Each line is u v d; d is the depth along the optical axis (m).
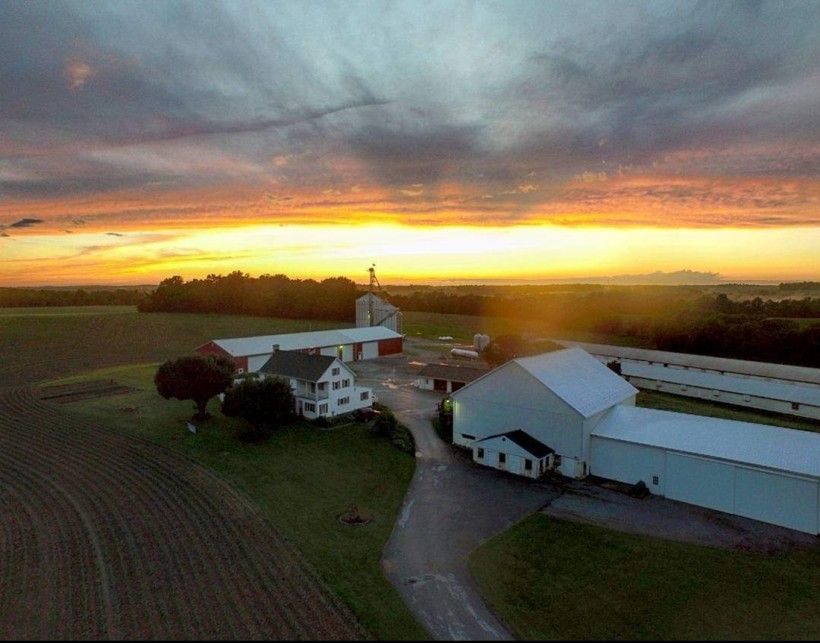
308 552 21.80
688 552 22.55
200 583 19.48
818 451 26.36
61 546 22.08
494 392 34.25
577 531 24.30
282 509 25.67
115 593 18.84
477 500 27.64
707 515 26.16
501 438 31.91
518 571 21.03
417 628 17.39
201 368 37.47
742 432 29.23
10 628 16.94
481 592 19.56
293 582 19.64
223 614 17.73
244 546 22.11
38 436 35.34
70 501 26.17
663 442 28.86
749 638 17.36
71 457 31.78
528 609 18.66
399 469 31.72
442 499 27.73
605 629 17.67
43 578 19.81
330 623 17.42
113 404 42.69
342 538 23.27
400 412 43.03
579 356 40.34
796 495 24.70
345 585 19.62
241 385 35.47
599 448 30.92
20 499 26.42
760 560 22.05
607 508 26.83
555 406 31.56
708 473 27.03
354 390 42.16
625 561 21.81
